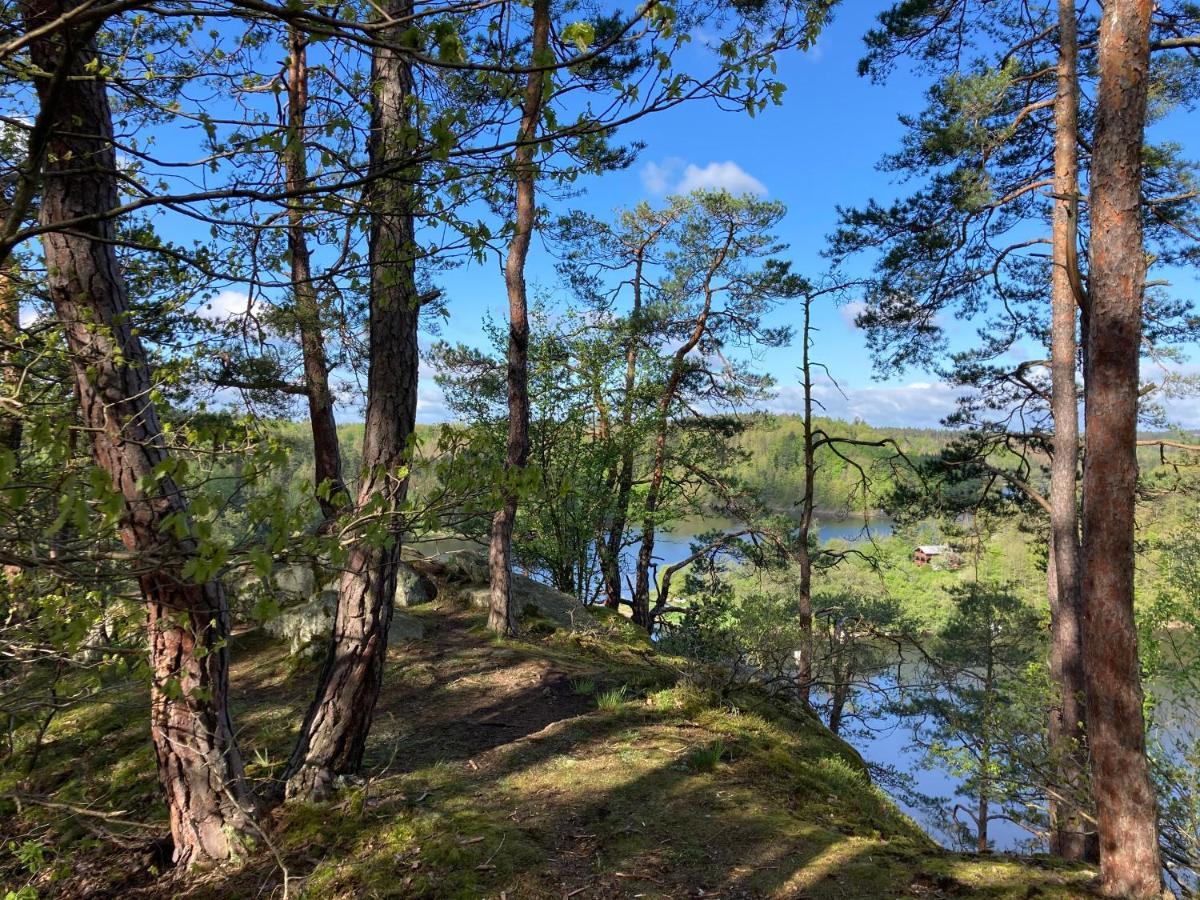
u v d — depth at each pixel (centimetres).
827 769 659
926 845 512
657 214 1881
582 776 548
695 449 1788
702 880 405
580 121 235
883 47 1195
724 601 1750
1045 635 2077
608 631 1127
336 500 229
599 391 1517
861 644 1698
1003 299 1373
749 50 242
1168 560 1100
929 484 1647
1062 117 1079
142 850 469
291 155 270
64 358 369
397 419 525
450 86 473
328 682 523
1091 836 899
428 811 482
